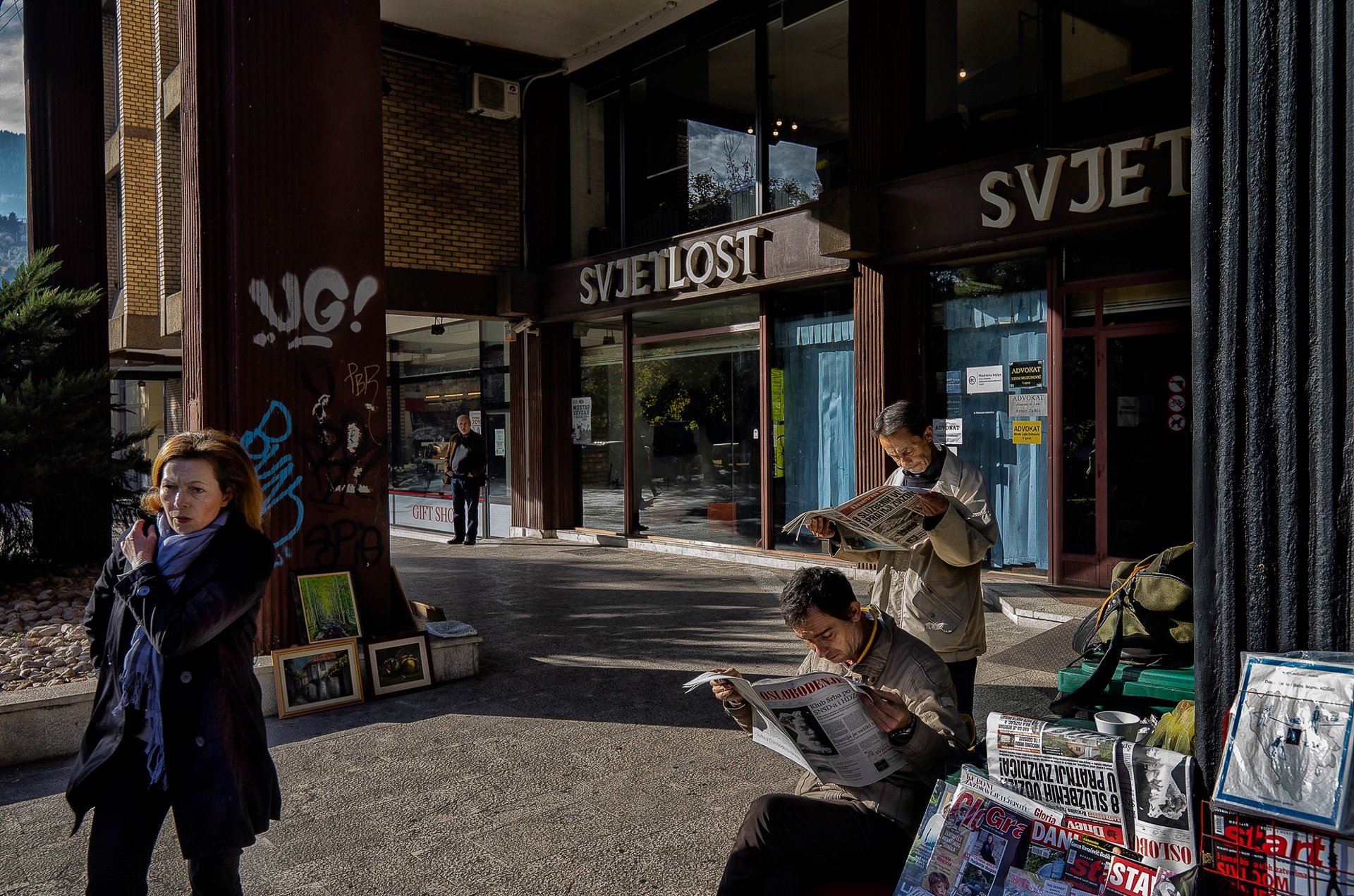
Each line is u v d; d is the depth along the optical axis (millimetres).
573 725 5363
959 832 2240
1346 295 2090
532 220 14000
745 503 11625
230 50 6062
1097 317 8344
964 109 9383
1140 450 8125
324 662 5805
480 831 3955
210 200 6102
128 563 2646
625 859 3680
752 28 11297
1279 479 2213
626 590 9648
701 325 12055
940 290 9594
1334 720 1788
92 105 9812
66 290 9258
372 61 6598
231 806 2523
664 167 12547
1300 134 2162
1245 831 1877
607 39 12938
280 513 6168
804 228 10211
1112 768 2057
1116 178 7652
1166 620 3145
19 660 5996
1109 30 8242
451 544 14008
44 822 4133
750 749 4914
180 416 24141
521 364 14477
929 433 3877
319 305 6359
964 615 3752
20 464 7688
